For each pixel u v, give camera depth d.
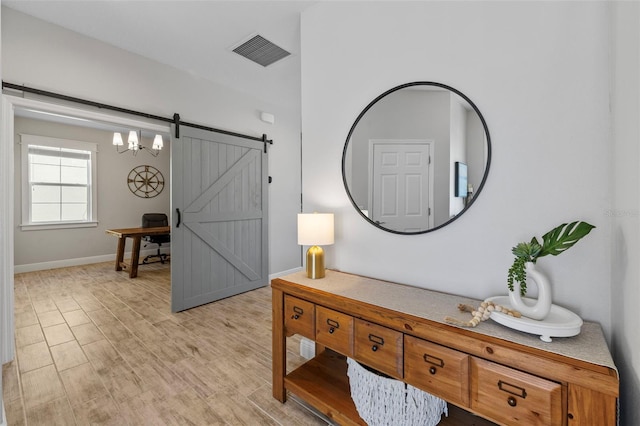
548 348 0.94
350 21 1.89
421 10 1.60
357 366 1.39
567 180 1.22
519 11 1.32
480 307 1.13
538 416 0.89
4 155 2.04
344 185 1.93
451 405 1.47
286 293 1.62
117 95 2.64
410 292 1.51
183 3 2.08
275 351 1.68
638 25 0.82
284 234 4.26
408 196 1.65
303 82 2.15
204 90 3.29
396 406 1.28
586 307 1.19
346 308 1.35
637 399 0.83
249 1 2.06
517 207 1.34
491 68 1.39
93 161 5.48
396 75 1.70
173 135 2.98
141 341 2.38
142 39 2.53
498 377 0.96
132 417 1.54
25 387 1.77
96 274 4.62
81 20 2.26
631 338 0.89
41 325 2.68
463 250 1.49
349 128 1.91
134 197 6.02
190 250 3.13
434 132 1.56
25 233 4.79
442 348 1.08
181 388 1.78
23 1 2.03
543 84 1.27
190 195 3.12
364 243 1.85
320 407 1.48
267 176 3.93
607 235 1.15
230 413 1.57
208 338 2.45
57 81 2.30
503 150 1.37
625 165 0.95
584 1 1.18
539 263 1.28
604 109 1.15
